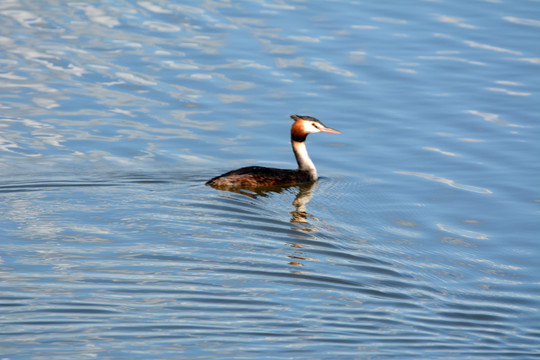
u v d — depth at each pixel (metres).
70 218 14.38
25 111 20.27
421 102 21.39
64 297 11.48
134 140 19.00
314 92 21.91
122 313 11.10
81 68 22.88
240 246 13.59
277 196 16.33
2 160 17.41
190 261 12.92
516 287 12.81
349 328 11.05
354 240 14.26
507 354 10.52
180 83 22.22
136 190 16.02
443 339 10.88
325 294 12.05
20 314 10.92
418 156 18.59
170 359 9.92
